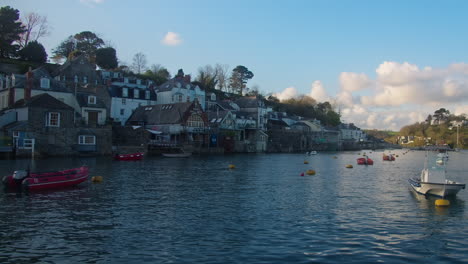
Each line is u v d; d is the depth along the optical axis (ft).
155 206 92.22
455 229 75.10
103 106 286.87
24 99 245.65
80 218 79.00
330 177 165.89
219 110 427.74
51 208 87.92
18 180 112.27
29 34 421.18
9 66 349.61
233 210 89.15
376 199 107.76
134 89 362.53
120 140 290.76
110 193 108.99
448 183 108.58
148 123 334.24
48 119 225.97
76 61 342.85
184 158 271.69
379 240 66.90
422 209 93.81
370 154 456.45
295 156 350.43
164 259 55.77
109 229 71.05
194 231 70.54
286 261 55.62
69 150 235.20
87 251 58.80
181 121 319.06
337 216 84.74
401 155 444.55
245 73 645.51
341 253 59.52
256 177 157.69
